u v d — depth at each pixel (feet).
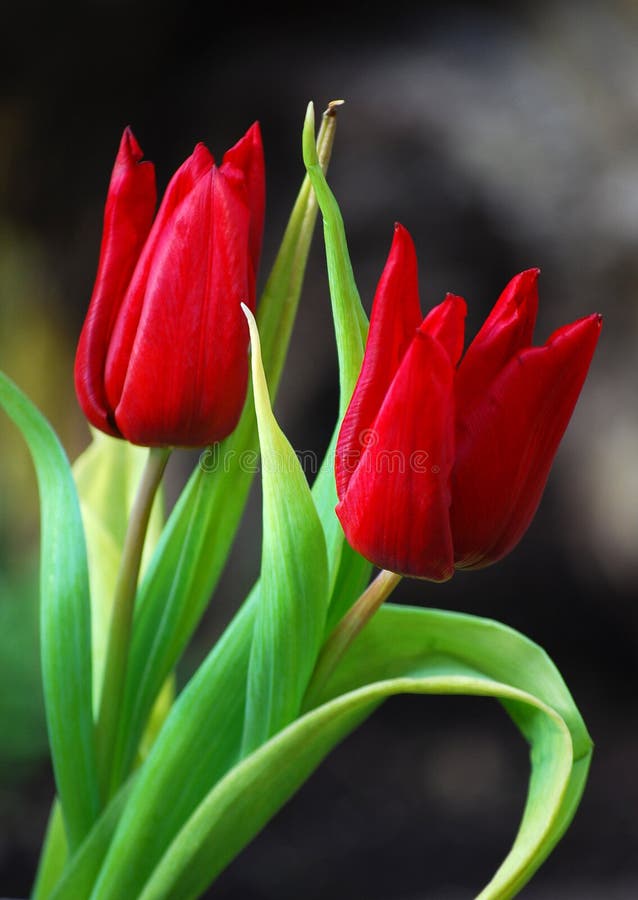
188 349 1.59
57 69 7.63
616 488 7.54
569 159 7.17
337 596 1.69
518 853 1.60
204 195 1.57
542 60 7.58
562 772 1.61
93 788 1.74
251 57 7.50
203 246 1.57
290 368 7.36
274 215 7.20
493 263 7.26
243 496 1.74
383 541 1.55
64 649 1.72
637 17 7.60
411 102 7.16
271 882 6.86
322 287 7.25
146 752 1.89
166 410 1.61
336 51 7.52
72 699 1.73
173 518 1.76
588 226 7.10
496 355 1.53
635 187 7.04
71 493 1.74
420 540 1.54
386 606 1.72
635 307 7.22
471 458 1.53
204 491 1.74
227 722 1.72
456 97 7.26
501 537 1.55
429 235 7.18
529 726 1.68
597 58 7.45
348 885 6.89
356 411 1.55
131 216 1.62
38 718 7.09
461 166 7.12
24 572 7.62
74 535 1.73
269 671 1.65
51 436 1.73
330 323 7.29
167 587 1.76
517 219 7.13
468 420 1.53
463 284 7.25
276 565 1.62
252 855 7.13
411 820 7.61
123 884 1.71
